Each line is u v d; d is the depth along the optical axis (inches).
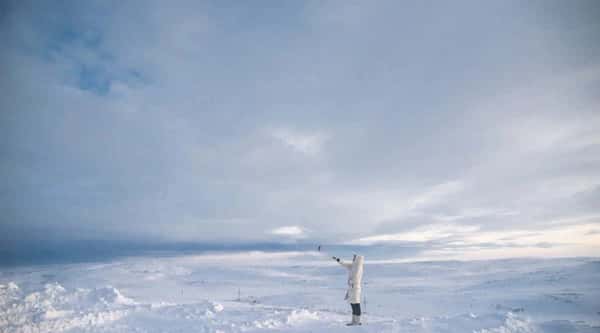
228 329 369.1
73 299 505.4
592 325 350.6
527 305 647.1
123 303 497.7
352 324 375.2
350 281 389.7
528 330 335.0
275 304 716.7
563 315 548.1
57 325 389.7
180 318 417.7
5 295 515.2
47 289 542.3
